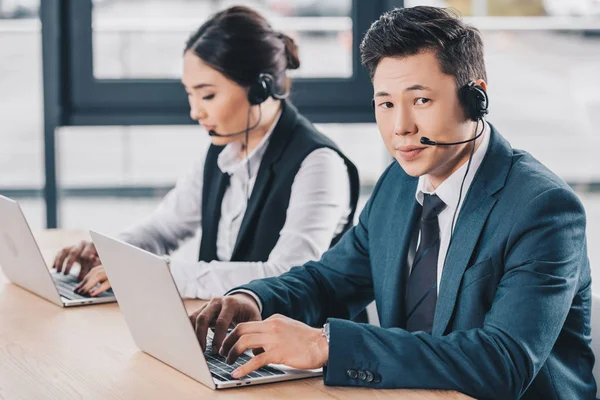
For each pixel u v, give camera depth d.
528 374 1.60
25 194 5.45
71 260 2.44
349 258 2.15
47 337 1.91
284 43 2.67
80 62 3.91
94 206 5.83
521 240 1.72
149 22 3.96
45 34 3.79
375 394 1.56
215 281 2.30
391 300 1.95
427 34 1.70
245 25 2.56
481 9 4.25
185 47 2.63
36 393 1.58
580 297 1.85
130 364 1.73
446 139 1.75
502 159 1.84
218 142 2.64
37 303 2.20
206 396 1.54
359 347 1.60
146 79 3.95
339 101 3.96
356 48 3.94
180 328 1.58
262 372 1.64
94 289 2.23
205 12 4.05
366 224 2.16
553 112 5.98
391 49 1.73
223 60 2.54
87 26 3.90
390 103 1.76
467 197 1.83
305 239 2.48
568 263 1.70
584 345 1.86
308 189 2.54
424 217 1.93
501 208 1.78
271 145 2.63
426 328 1.89
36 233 3.02
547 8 4.33
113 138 5.70
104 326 1.99
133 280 1.67
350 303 2.15
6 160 5.32
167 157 5.81
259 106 2.61
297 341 1.63
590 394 1.84
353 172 2.66
